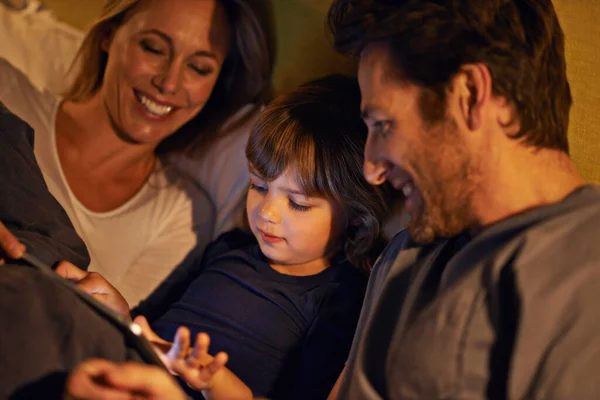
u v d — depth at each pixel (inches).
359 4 26.7
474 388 24.2
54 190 44.1
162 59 42.5
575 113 37.7
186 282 46.8
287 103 39.6
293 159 38.0
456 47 24.8
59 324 25.2
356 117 39.6
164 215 47.1
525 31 25.7
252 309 40.7
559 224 25.0
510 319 24.5
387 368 27.0
